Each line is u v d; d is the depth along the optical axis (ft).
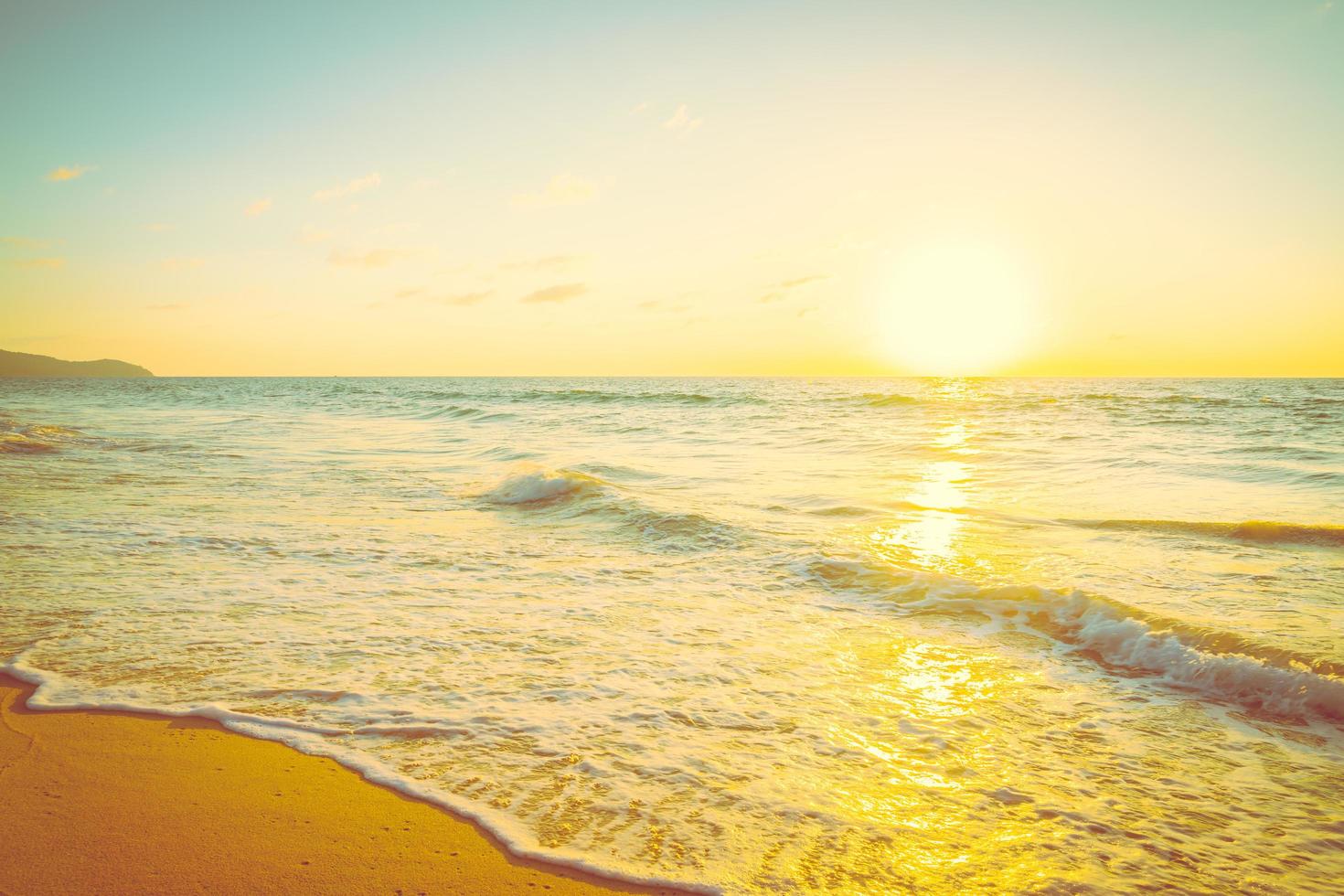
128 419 96.94
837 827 10.07
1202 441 61.67
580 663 15.93
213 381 469.57
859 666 16.16
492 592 21.29
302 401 149.07
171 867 8.85
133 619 17.84
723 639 17.65
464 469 47.16
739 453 55.42
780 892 8.70
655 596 21.08
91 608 18.58
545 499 35.81
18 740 11.95
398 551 25.82
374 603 19.88
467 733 12.57
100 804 10.18
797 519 30.91
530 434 72.59
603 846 9.53
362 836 9.62
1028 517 31.35
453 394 175.11
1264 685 14.67
